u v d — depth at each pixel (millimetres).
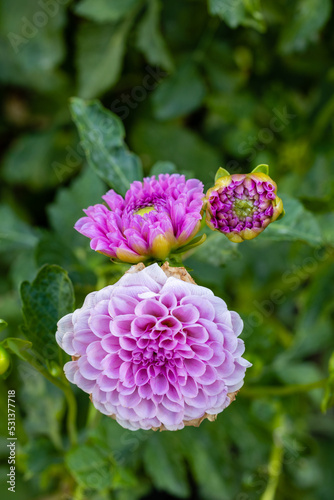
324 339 643
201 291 418
